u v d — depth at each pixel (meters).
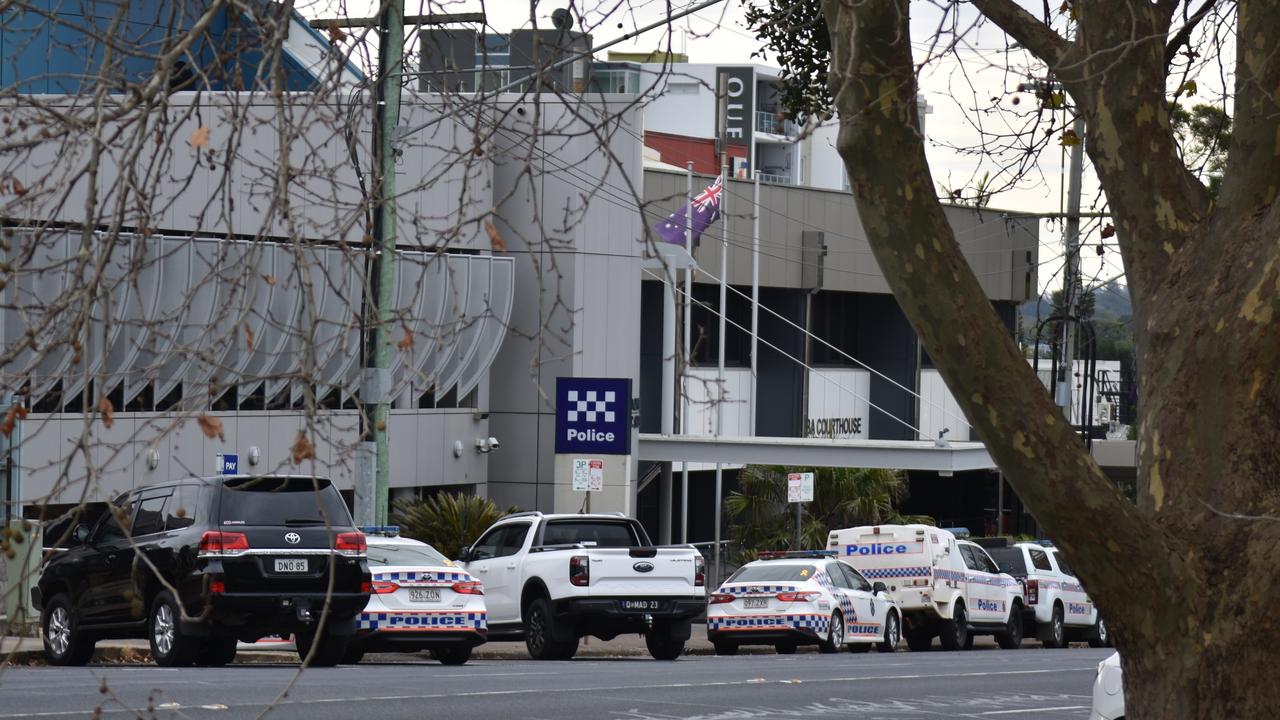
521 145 14.12
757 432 127.56
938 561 81.25
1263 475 14.09
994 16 16.95
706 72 178.38
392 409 85.56
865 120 14.12
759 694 41.94
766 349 127.81
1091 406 77.94
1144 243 15.34
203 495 43.69
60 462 11.53
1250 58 14.69
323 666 47.34
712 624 71.88
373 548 52.00
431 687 39.53
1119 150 15.48
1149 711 14.23
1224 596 13.88
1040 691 46.78
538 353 13.46
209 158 12.98
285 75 12.79
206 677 39.78
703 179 115.31
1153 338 14.80
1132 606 14.12
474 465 91.44
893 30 14.02
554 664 53.34
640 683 43.75
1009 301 135.25
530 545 58.84
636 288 92.50
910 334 135.88
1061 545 14.20
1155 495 14.50
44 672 41.47
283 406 76.12
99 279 10.73
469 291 76.19
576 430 75.81
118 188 12.59
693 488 126.75
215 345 11.58
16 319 47.41
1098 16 15.56
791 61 33.47
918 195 14.14
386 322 12.30
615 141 89.69
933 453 97.44
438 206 76.44
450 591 51.56
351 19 15.45
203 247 63.28
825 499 110.50
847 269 128.88
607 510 92.62
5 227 11.57
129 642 53.78
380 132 14.30
